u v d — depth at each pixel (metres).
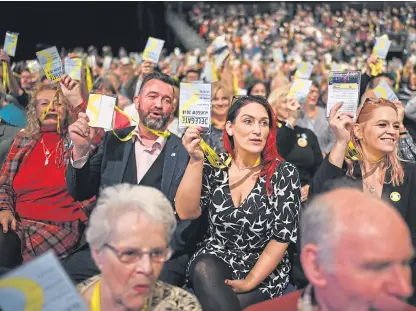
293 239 3.11
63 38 16.09
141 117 3.58
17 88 5.99
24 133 3.86
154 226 1.86
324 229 1.51
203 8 23.72
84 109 3.80
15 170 3.74
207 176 3.22
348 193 1.58
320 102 7.52
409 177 3.25
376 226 1.46
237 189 3.18
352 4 23.08
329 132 6.20
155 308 2.02
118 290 1.86
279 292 3.15
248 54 18.48
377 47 5.77
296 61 13.39
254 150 3.15
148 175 3.51
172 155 3.52
